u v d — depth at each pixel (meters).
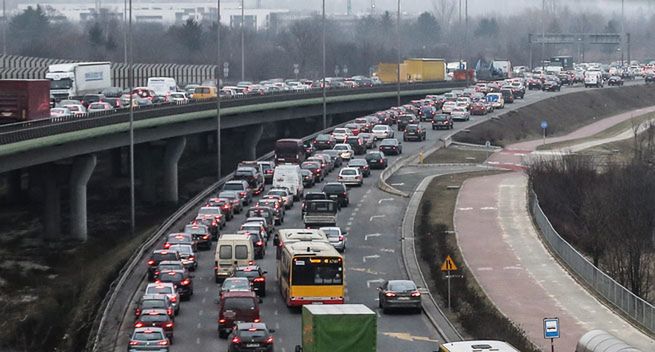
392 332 159.50
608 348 127.25
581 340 133.25
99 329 158.38
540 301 180.88
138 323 151.88
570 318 170.00
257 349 138.62
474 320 160.75
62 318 176.75
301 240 184.12
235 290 162.12
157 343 140.62
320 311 133.75
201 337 156.50
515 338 149.00
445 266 174.00
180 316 170.00
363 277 199.12
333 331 131.50
